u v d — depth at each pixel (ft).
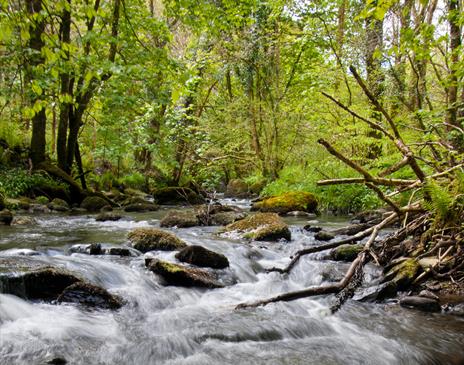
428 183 16.88
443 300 15.74
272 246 24.12
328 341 12.73
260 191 63.62
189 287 16.42
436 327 13.79
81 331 11.96
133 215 39.24
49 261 16.37
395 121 32.04
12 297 13.02
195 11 40.63
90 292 13.74
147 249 20.88
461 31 31.63
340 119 43.98
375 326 13.88
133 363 10.75
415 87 38.68
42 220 31.58
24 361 10.06
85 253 19.63
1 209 33.55
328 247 16.58
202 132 63.62
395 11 32.22
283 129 60.49
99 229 27.96
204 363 10.92
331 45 44.65
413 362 11.57
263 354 11.62
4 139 47.11
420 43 20.42
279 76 61.62
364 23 40.98
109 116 49.52
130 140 53.83
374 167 38.24
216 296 16.15
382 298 16.20
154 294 15.17
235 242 24.53
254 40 59.00
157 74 31.22
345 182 16.19
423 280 17.17
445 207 16.65
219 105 67.72
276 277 18.71
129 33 40.57
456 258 17.49
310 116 49.39
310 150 55.42
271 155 61.77
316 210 42.22
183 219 31.55
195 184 61.21
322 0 46.88
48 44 13.19
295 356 11.57
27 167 44.75
